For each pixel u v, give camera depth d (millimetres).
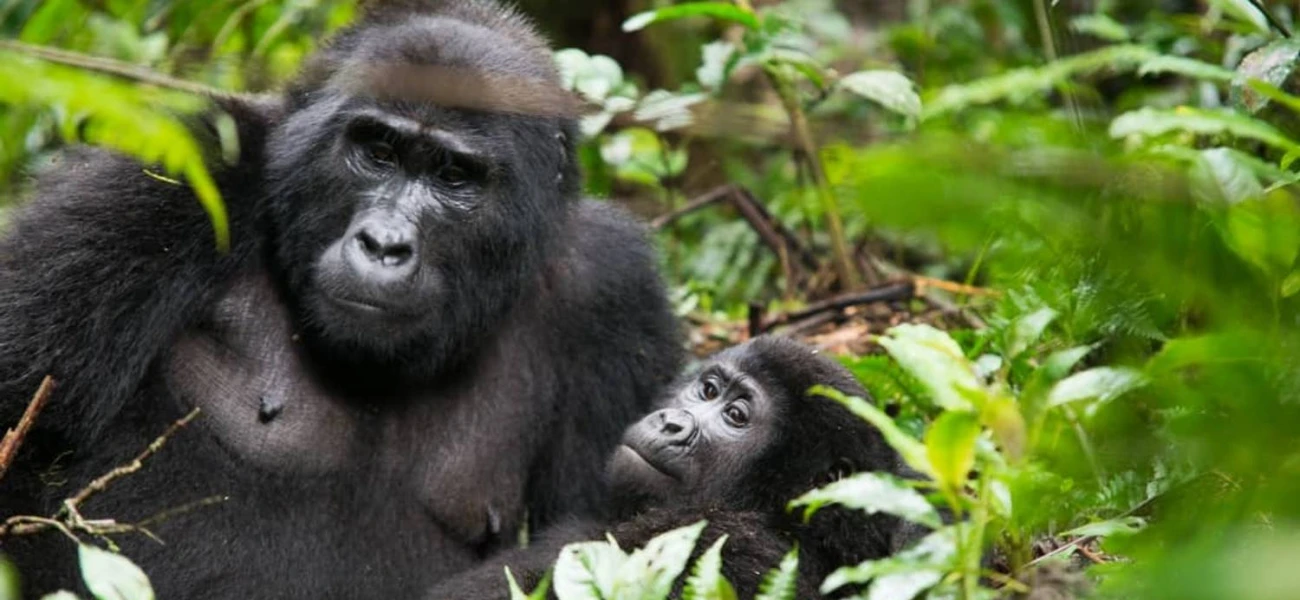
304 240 9492
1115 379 6398
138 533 9227
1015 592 7195
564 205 10469
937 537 6621
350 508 9766
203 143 9539
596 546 7363
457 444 10203
